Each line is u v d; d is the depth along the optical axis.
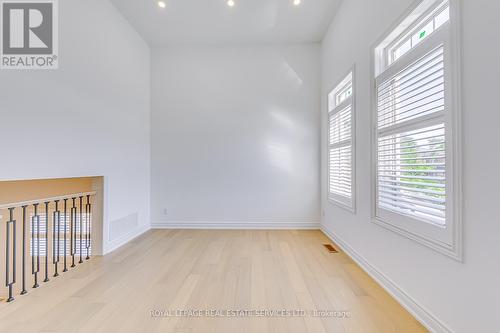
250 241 3.74
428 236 1.70
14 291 2.73
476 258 1.33
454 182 1.47
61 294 2.18
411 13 1.90
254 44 4.50
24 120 2.20
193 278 2.48
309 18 3.76
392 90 2.19
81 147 2.83
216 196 4.53
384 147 2.35
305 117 4.48
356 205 2.89
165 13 3.64
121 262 2.93
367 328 1.72
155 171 4.57
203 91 4.54
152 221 4.56
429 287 1.70
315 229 4.45
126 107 3.78
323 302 2.04
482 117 1.30
